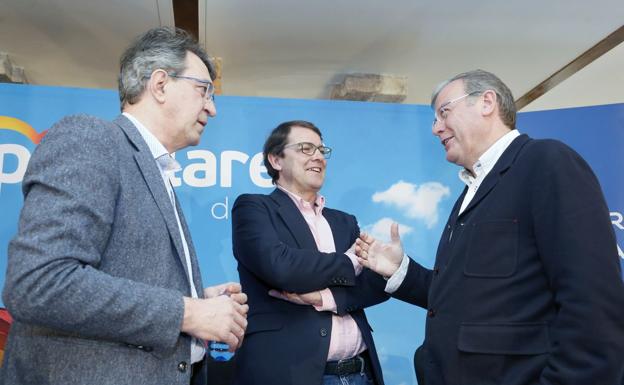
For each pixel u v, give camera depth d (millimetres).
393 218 3414
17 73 4574
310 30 4152
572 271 1348
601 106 3621
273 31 4156
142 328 1133
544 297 1465
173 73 1483
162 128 1466
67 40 4230
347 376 1965
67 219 1106
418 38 4289
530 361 1427
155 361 1206
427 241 3414
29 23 4004
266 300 2037
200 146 3318
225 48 4371
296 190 2340
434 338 1630
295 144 2371
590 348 1282
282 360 1908
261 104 3439
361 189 3420
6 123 3184
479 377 1488
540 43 4375
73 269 1087
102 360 1154
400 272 2092
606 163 3553
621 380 1421
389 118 3539
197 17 3965
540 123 3652
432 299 1689
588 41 4336
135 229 1243
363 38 4273
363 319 2104
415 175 3484
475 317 1520
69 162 1162
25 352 1177
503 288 1499
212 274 3174
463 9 3938
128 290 1134
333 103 3510
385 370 3186
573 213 1400
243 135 3379
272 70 4719
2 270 2980
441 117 1915
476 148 1819
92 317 1091
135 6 3834
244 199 2217
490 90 1816
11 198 3098
